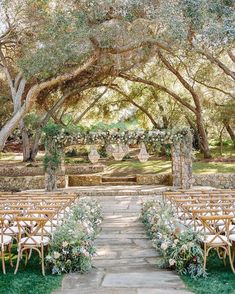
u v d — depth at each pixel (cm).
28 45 1446
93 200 1023
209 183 1711
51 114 1950
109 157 2297
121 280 521
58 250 570
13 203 809
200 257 546
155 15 1202
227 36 1169
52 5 1413
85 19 1256
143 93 2367
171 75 2244
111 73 1869
